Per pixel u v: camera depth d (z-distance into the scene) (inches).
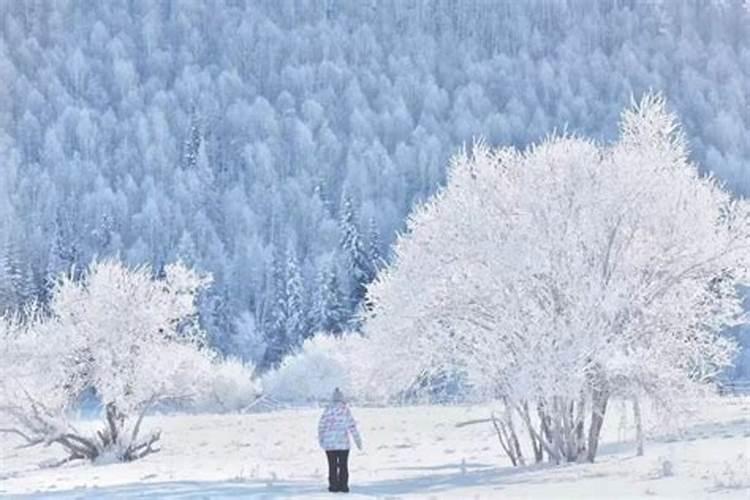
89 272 3740.2
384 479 2011.6
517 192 2034.9
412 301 2017.7
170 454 3213.6
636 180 1988.2
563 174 2017.7
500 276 1961.1
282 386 5703.7
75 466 3070.9
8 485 2277.3
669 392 1921.8
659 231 2007.9
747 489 1380.4
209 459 2938.0
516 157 2127.2
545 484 1624.0
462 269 2025.1
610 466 1822.1
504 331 1937.7
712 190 2095.2
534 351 1903.3
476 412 4042.8
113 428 3245.6
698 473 1600.6
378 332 2060.8
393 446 2992.1
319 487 1769.2
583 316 1903.3
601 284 1958.7
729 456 1859.0
